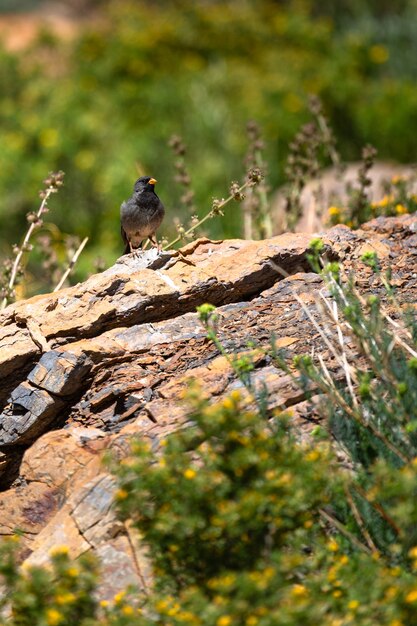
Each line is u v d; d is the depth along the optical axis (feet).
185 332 33.32
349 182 48.78
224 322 33.65
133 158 78.02
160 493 22.88
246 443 23.35
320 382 26.89
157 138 82.84
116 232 73.10
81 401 31.55
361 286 34.86
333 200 50.21
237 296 35.42
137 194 42.04
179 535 22.47
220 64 102.94
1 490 31.60
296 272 36.19
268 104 90.53
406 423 25.86
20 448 31.73
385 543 24.32
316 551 23.82
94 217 75.82
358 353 30.19
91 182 77.36
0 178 76.84
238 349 31.60
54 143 80.28
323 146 73.72
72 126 84.33
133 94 91.50
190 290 34.27
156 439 27.30
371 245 37.37
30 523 28.55
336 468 24.70
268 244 36.35
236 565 23.00
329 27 114.83
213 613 21.03
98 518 26.50
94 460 28.19
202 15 113.80
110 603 24.71
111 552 25.68
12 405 31.63
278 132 83.61
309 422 27.55
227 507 22.43
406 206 46.42
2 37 124.16
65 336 33.12
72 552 26.27
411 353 27.81
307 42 110.32
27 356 32.68
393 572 22.57
